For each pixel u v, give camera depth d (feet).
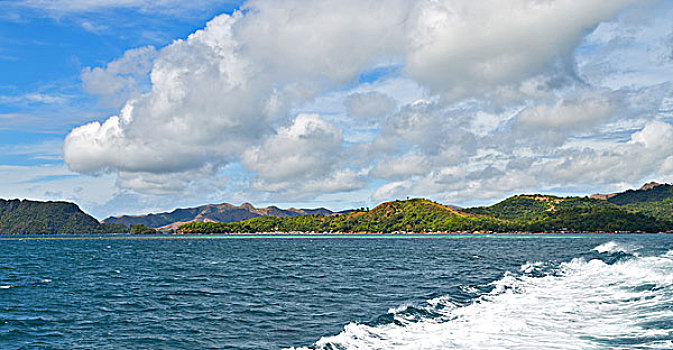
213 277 152.15
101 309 92.73
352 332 63.36
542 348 51.24
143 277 153.79
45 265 218.59
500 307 78.84
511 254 276.41
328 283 131.95
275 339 66.54
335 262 225.56
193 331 72.64
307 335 68.23
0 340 69.00
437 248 412.36
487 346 52.75
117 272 175.11
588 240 627.87
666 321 62.13
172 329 74.28
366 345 56.39
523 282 115.14
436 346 53.78
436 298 92.68
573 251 281.33
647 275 109.29
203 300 102.42
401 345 55.83
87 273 171.83
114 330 74.23
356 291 113.80
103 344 66.18
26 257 296.10
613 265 144.15
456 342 55.21
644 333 56.34
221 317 82.84
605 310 72.69
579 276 122.11
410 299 98.37
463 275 147.74
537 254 264.52
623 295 85.71
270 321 78.79
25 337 70.59
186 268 192.75
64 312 89.81
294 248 443.32
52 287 127.95
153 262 235.81
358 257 269.44
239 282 136.46
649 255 185.88
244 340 66.49
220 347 63.16
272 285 128.16
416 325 66.74
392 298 101.35
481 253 301.43
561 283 109.60
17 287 128.36
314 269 182.50
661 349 49.08
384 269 179.32
